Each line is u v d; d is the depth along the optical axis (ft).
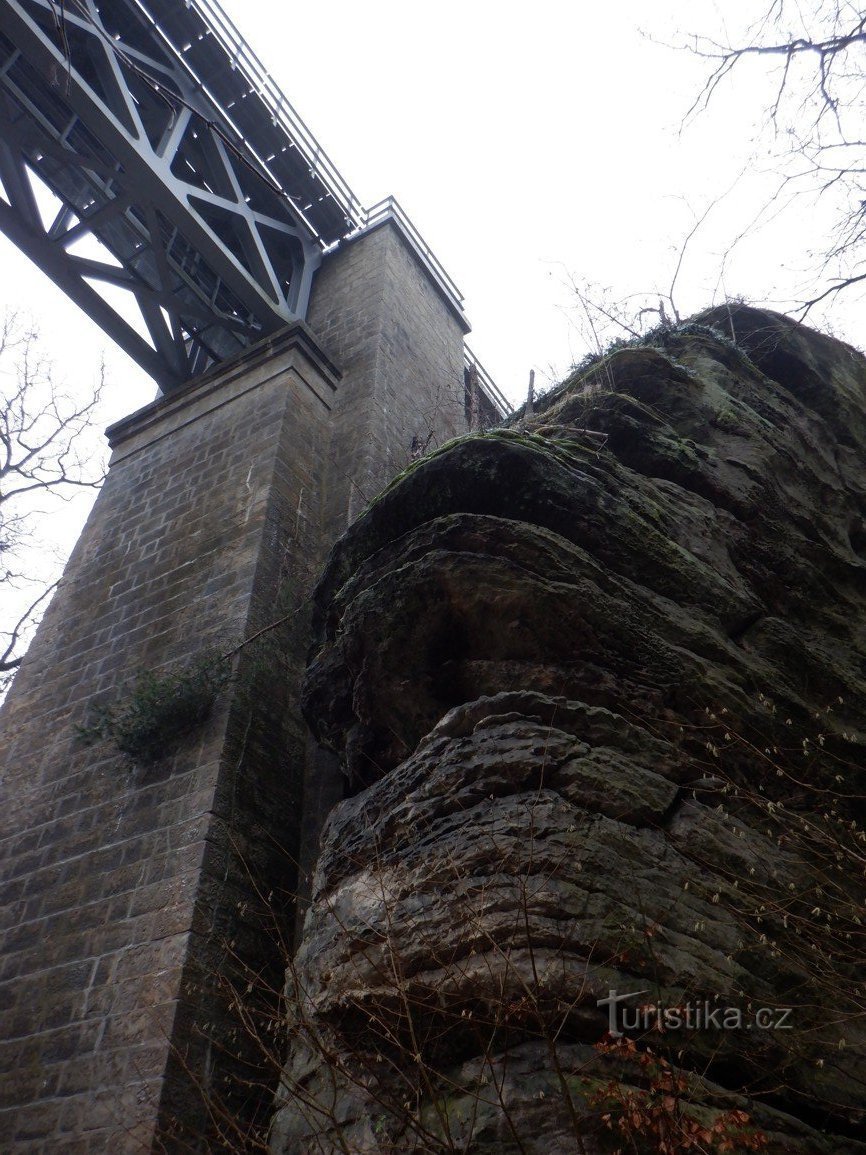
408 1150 17.71
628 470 31.42
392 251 65.72
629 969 18.44
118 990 27.02
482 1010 18.43
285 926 29.78
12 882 32.91
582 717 23.06
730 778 23.94
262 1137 22.67
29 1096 26.14
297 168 66.64
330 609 31.30
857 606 33.37
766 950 20.27
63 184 55.57
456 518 26.86
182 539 42.96
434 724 26.17
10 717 40.42
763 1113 17.54
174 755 32.81
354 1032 20.39
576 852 19.74
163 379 57.26
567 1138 16.14
